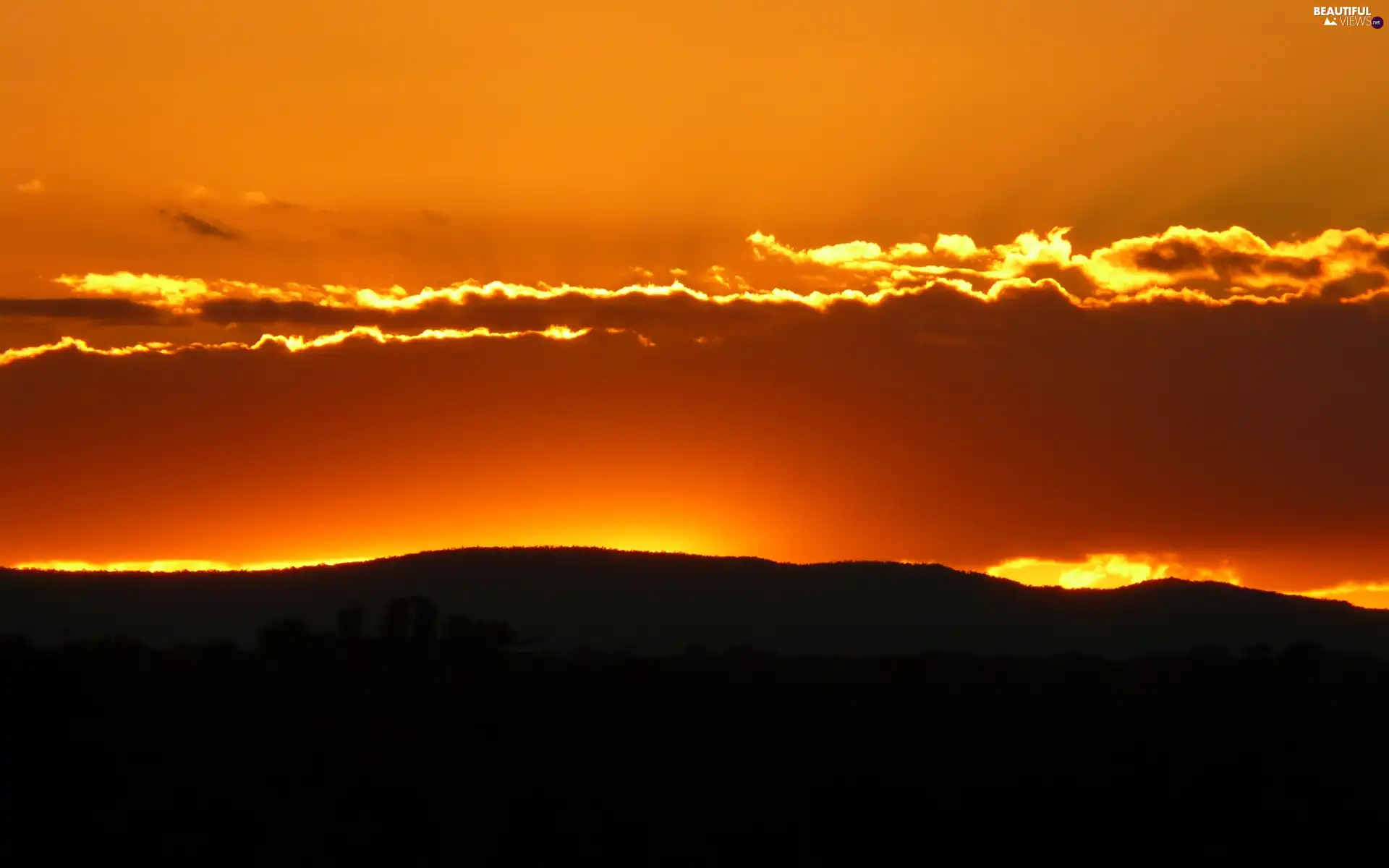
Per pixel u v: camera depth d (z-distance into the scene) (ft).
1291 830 416.67
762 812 417.08
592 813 413.59
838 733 449.48
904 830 414.41
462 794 417.49
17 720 429.79
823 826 415.03
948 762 438.40
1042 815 420.77
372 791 416.46
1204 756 444.55
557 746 438.81
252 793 414.21
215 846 397.60
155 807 406.41
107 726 433.48
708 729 449.89
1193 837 414.82
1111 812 422.00
